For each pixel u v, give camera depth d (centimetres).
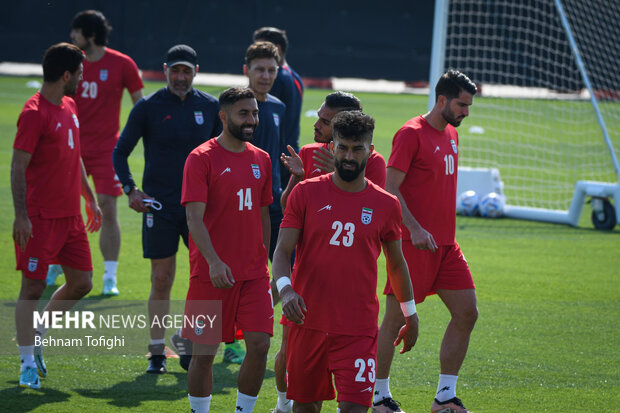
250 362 1538
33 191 1812
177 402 1689
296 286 1398
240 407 1548
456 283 1709
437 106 1723
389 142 6731
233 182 1546
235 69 14025
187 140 2014
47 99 1817
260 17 14188
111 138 2692
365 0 14562
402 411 1698
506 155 6744
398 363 2017
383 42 14675
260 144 2120
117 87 2716
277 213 2178
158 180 2014
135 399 1700
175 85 1992
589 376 1941
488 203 4281
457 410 1662
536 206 4728
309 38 14512
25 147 1756
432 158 1698
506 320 2427
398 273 1435
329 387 1414
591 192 3981
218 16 13950
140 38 13600
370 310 1372
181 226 2028
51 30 13400
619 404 1753
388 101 10994
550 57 12788
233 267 1552
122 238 3466
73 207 1872
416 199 1712
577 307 2588
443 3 3853
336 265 1354
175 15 13712
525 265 3173
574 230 3969
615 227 4072
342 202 1361
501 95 11712
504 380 1903
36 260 1802
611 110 10131
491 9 13075
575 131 8481
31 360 1767
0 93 9562
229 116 1538
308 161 1730
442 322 2398
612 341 2236
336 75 14512
